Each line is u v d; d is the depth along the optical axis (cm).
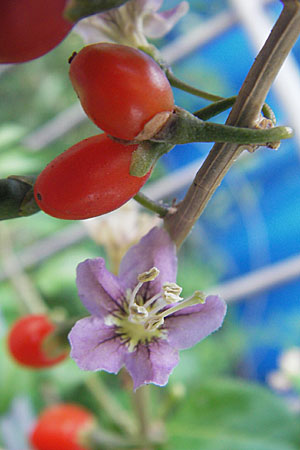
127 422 11
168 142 5
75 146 5
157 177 21
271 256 27
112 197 5
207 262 26
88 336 5
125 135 5
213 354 20
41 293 18
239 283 16
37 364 8
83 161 5
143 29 6
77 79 5
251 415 9
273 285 16
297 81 14
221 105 5
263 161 24
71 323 8
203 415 10
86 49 5
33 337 8
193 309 6
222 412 9
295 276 16
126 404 14
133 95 5
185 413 10
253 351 25
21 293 13
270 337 24
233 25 15
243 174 25
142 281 6
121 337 6
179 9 6
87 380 11
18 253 16
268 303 25
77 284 6
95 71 5
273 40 5
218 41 21
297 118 14
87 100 5
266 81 5
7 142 13
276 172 24
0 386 11
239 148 5
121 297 6
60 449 10
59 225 16
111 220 8
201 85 23
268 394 10
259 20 14
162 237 6
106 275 6
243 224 26
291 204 25
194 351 17
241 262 27
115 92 5
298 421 9
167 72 6
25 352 8
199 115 5
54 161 5
